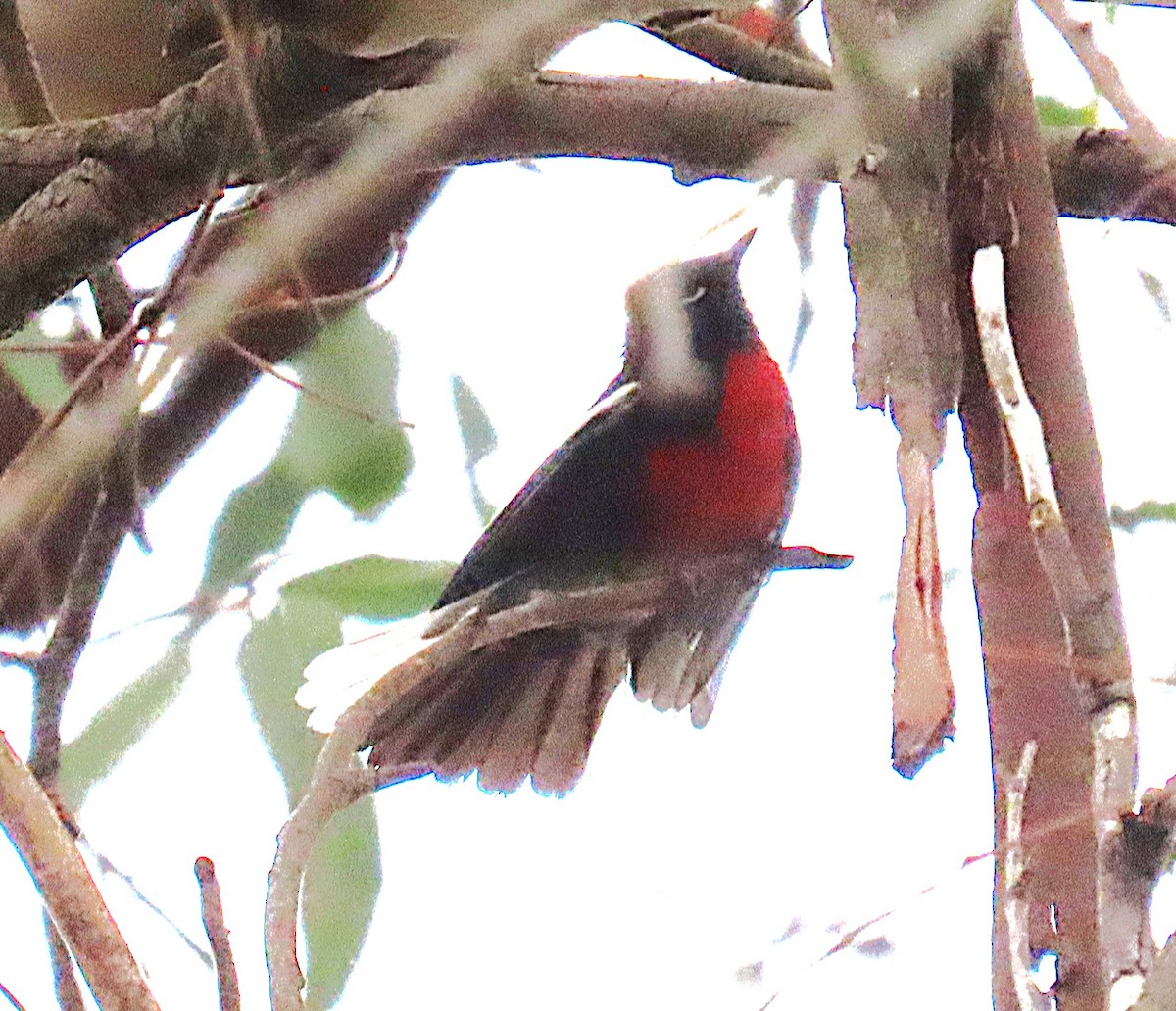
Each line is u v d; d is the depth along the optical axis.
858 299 5.17
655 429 5.34
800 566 5.33
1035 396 5.22
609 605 5.29
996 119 5.21
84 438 5.18
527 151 5.29
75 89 5.35
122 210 5.27
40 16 5.34
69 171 5.27
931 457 5.17
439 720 5.33
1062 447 5.21
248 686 5.33
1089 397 5.22
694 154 5.29
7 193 5.29
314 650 5.33
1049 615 5.21
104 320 5.30
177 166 5.27
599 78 5.29
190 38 5.27
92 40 5.34
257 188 5.29
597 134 5.29
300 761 5.32
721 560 5.34
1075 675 5.20
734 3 5.21
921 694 5.17
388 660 5.32
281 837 5.18
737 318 5.36
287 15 5.23
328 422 5.36
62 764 5.30
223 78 5.26
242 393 5.35
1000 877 5.19
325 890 5.31
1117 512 5.29
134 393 5.19
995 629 5.21
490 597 5.33
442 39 5.24
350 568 5.35
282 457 5.36
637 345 5.36
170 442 5.35
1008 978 5.18
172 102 5.27
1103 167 5.32
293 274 5.28
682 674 5.34
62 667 5.27
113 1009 5.15
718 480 5.34
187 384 5.35
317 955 5.31
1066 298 5.22
